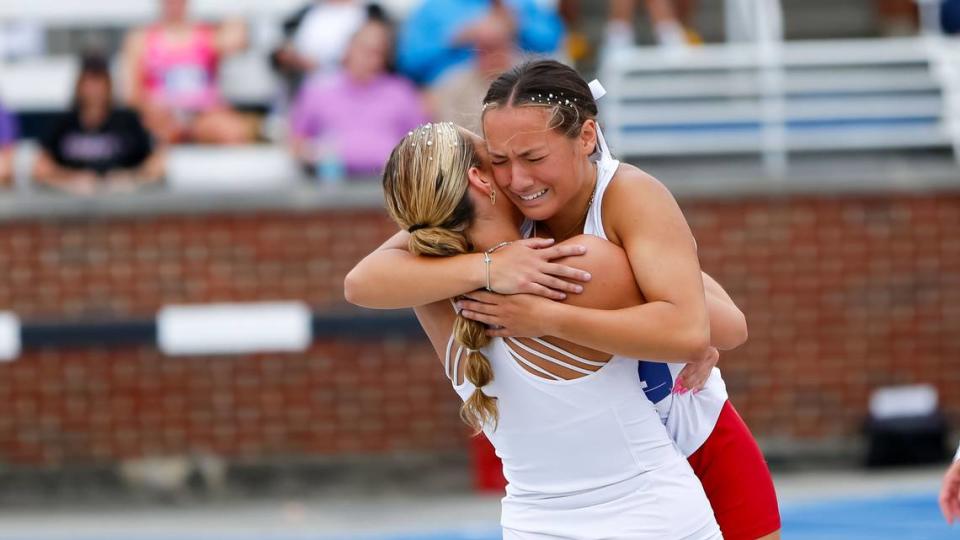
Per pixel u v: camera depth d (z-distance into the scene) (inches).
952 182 1270.9
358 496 1250.6
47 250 1262.3
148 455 1261.1
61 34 1444.4
